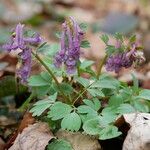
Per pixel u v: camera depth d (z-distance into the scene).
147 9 1.19
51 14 1.20
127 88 0.46
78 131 0.44
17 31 0.43
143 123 0.42
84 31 0.43
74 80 0.48
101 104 0.47
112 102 0.45
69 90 0.45
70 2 1.33
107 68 0.45
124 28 1.03
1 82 0.53
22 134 0.44
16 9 1.25
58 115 0.42
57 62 0.42
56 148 0.43
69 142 0.43
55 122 0.45
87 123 0.42
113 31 1.03
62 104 0.43
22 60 0.44
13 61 0.69
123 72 0.67
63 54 0.42
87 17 1.21
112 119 0.42
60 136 0.44
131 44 0.45
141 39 0.83
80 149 0.43
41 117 0.47
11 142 0.47
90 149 0.43
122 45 0.45
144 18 1.14
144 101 0.48
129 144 0.41
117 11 1.19
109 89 0.46
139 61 0.45
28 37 0.43
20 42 0.43
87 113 0.43
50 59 0.48
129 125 0.43
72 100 0.46
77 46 0.42
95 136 0.43
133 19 1.06
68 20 0.43
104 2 1.32
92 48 0.89
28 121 0.47
